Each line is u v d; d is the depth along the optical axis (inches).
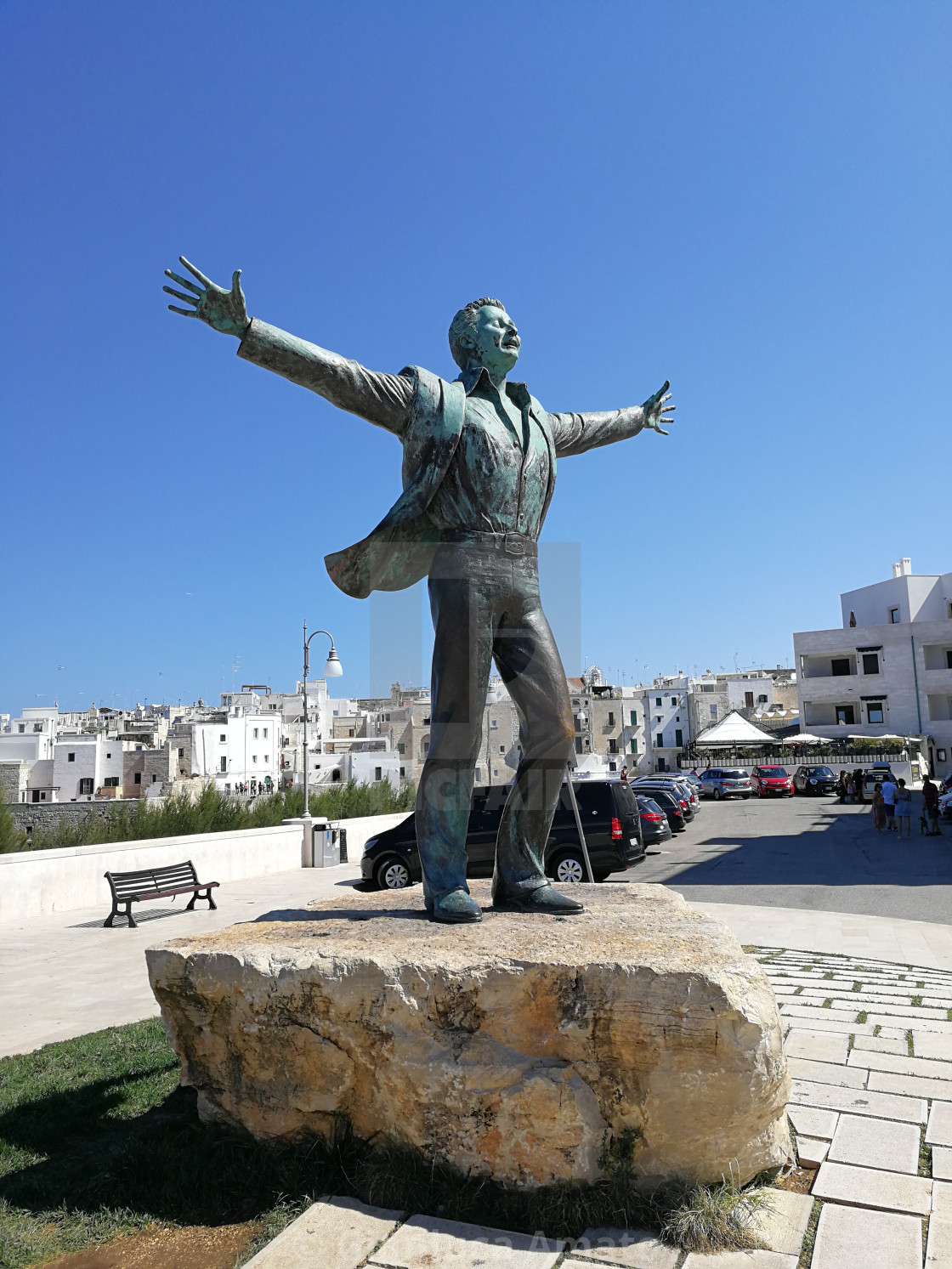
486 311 183.5
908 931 356.5
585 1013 133.3
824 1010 234.2
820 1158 145.5
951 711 1854.1
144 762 2417.6
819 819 1040.8
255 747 2583.7
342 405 167.2
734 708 2736.2
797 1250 119.6
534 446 178.4
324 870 709.9
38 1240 130.0
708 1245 120.0
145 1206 139.7
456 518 171.8
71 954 367.6
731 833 902.4
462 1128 134.5
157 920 460.8
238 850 654.5
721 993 127.5
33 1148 164.2
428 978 139.3
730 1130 129.1
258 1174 143.5
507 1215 129.0
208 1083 157.9
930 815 808.9
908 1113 163.0
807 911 414.3
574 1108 130.3
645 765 2731.3
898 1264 116.0
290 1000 147.3
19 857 480.1
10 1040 241.1
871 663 1883.6
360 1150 144.4
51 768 2374.5
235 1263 122.0
